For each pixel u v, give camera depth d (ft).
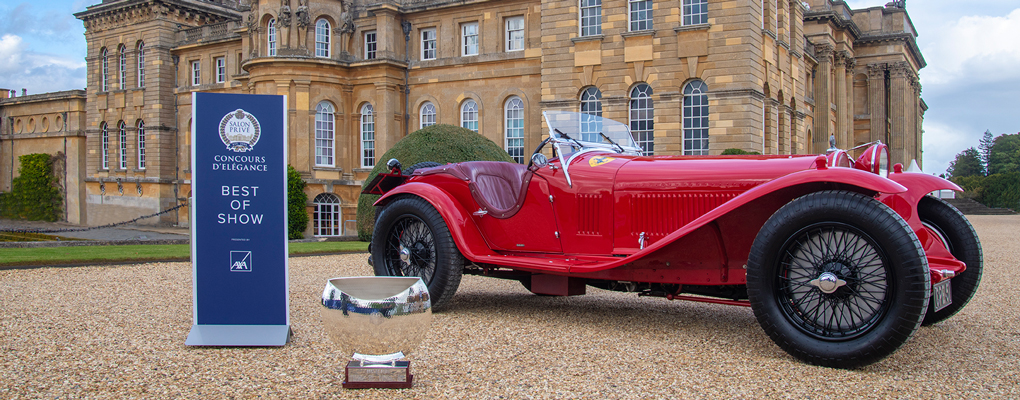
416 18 91.76
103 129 126.52
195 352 16.12
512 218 21.22
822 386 13.14
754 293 15.15
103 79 126.00
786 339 14.78
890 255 13.44
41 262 33.96
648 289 19.17
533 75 82.84
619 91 70.49
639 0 70.33
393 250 23.38
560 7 73.82
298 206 84.74
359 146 92.43
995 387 13.12
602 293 26.63
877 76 135.74
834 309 14.62
